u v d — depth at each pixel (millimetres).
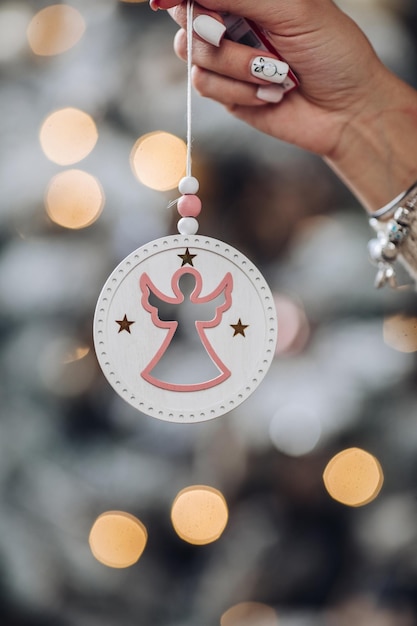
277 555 1180
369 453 1147
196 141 1169
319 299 1168
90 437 1174
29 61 1214
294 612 1170
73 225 1151
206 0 735
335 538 1186
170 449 1175
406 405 1146
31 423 1142
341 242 1183
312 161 1205
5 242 1173
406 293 1163
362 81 807
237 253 710
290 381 1149
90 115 1184
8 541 1094
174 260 708
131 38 1198
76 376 1164
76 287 1146
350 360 1145
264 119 837
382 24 1206
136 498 1141
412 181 823
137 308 706
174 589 1176
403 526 1147
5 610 1096
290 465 1173
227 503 1187
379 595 1150
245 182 1202
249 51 766
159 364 1133
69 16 1217
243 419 1155
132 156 1161
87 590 1116
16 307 1143
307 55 784
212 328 708
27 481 1123
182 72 1182
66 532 1114
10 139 1188
